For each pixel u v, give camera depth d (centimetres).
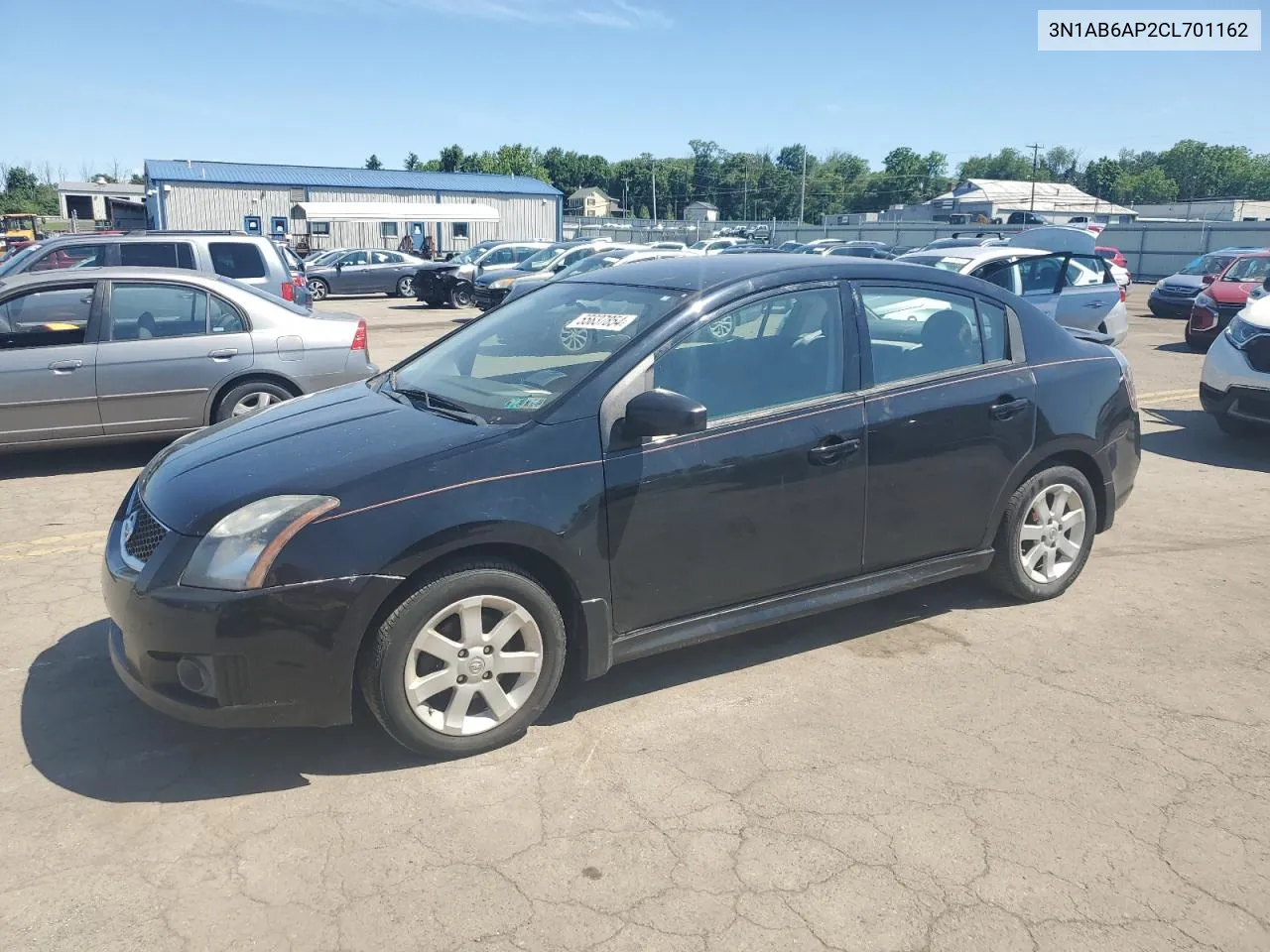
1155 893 273
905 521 419
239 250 1125
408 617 316
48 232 5484
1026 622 458
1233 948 253
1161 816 308
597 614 349
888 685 394
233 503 317
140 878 276
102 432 717
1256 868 284
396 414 373
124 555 333
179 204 4056
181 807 308
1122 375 491
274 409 414
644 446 352
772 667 409
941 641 437
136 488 370
